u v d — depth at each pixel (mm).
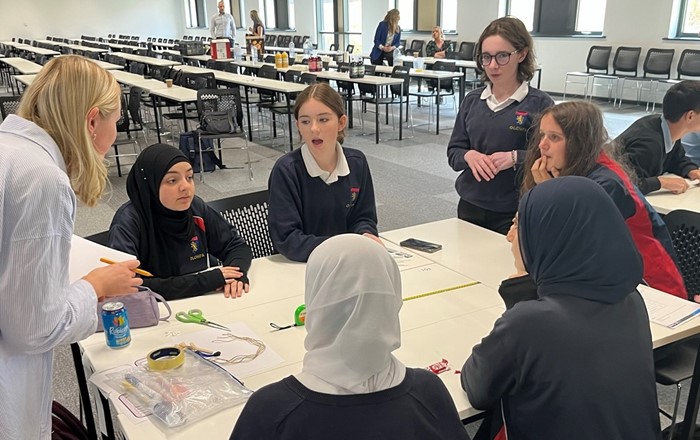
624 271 1121
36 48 12641
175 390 1298
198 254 2062
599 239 1109
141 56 11297
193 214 2082
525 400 1145
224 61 9414
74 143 1229
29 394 1243
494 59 2387
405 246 2248
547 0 9680
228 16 12133
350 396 841
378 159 6246
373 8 12594
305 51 10727
